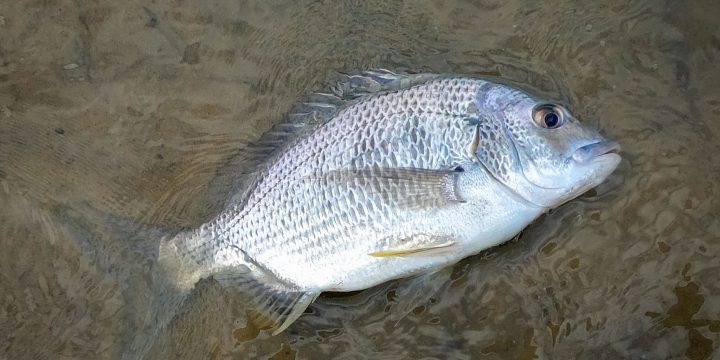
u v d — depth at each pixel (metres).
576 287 0.47
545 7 0.51
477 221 0.45
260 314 0.48
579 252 0.47
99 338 0.50
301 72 0.53
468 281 0.48
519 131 0.45
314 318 0.49
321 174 0.46
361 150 0.46
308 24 0.53
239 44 0.53
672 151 0.47
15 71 0.54
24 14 0.54
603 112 0.49
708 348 0.45
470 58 0.51
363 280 0.46
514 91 0.45
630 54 0.49
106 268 0.50
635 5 0.50
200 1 0.54
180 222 0.51
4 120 0.53
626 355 0.46
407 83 0.48
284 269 0.47
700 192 0.47
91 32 0.54
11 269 0.51
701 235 0.46
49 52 0.54
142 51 0.54
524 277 0.48
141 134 0.53
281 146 0.48
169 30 0.54
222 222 0.48
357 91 0.49
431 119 0.45
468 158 0.45
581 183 0.45
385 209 0.45
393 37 0.52
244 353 0.49
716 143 0.47
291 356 0.49
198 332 0.49
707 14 0.49
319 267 0.46
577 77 0.50
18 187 0.52
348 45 0.52
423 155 0.45
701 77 0.48
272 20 0.53
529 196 0.45
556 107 0.45
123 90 0.53
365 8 0.53
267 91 0.53
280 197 0.47
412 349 0.48
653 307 0.46
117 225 0.50
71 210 0.52
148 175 0.52
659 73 0.49
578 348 0.46
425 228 0.45
